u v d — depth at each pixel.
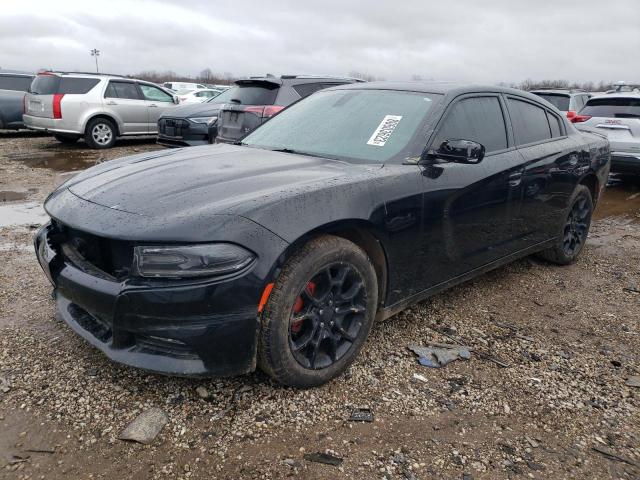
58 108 11.52
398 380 2.84
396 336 3.33
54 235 2.75
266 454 2.24
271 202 2.40
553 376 2.97
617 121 8.27
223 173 2.81
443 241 3.25
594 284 4.47
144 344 2.39
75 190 2.84
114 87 12.17
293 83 7.70
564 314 3.84
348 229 2.71
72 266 2.54
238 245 2.26
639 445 2.43
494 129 3.77
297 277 2.45
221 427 2.39
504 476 2.19
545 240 4.44
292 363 2.54
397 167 3.01
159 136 10.36
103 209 2.49
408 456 2.27
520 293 4.19
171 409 2.49
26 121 12.22
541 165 4.07
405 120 3.33
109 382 2.68
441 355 3.09
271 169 2.91
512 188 3.75
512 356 3.17
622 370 3.08
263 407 2.54
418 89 3.61
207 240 2.22
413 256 3.06
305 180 2.69
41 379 2.69
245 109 7.55
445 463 2.24
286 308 2.44
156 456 2.21
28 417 2.41
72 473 2.11
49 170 9.13
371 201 2.74
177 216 2.30
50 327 3.21
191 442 2.29
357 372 2.89
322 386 2.74
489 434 2.45
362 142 3.29
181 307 2.23
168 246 2.23
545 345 3.34
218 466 2.16
